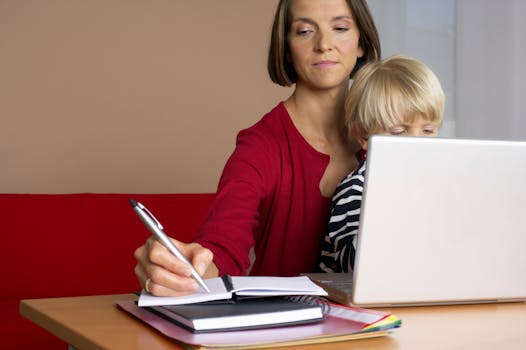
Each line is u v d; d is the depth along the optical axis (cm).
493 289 125
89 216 270
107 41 325
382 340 102
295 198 165
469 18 345
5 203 263
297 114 172
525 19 329
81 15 320
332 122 172
